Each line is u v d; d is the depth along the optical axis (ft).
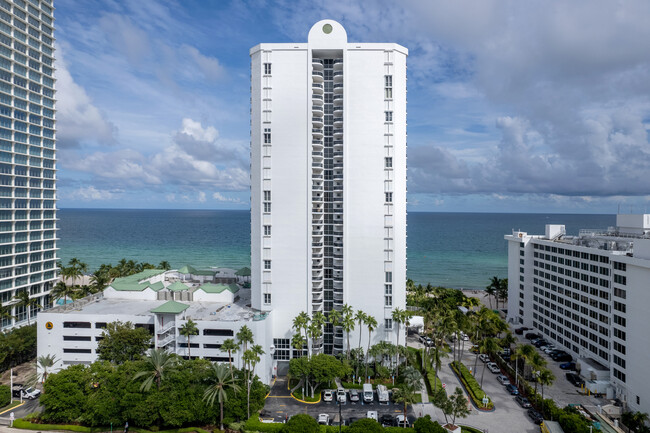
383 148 314.55
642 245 237.66
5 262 368.48
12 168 379.14
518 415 241.14
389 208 313.32
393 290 312.91
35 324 328.90
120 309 311.27
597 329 288.71
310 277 310.04
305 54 313.12
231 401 225.35
